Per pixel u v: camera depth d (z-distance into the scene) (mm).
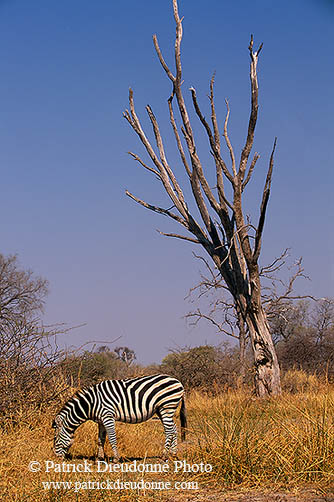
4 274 27828
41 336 11984
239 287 20312
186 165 21047
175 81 20469
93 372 14867
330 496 6562
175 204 21609
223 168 19203
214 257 20859
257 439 8211
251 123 18688
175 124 21297
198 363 22391
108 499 7031
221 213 20094
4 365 11430
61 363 12094
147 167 22094
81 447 10078
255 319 19859
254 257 19141
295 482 7184
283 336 31109
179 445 10016
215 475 7730
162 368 22484
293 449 7816
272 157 17875
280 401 15180
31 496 7031
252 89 18516
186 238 21203
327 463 7441
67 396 11750
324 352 28344
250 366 23125
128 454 10000
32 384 11586
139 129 22172
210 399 16984
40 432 10750
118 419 9289
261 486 7188
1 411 11055
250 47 18406
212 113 20578
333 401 12773
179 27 20516
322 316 30094
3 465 8352
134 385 9344
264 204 18250
